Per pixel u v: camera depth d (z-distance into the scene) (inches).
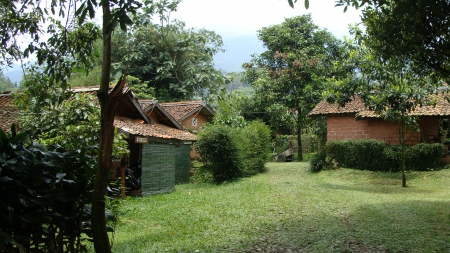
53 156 129.3
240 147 690.2
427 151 645.3
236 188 539.5
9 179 109.9
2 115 479.8
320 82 1059.9
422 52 226.1
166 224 311.9
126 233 282.7
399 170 665.0
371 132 764.0
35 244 126.4
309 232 267.3
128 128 484.4
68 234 139.4
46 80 200.1
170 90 1186.6
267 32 1245.1
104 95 132.0
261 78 1160.8
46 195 124.8
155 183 523.5
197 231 281.1
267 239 252.7
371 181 618.8
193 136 729.0
